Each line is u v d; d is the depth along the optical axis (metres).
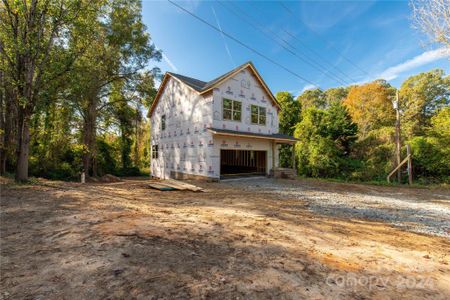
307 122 22.45
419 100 26.16
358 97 30.39
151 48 18.78
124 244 3.42
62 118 16.73
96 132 19.48
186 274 2.64
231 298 2.21
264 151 16.72
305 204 7.48
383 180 16.95
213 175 13.35
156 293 2.24
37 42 9.47
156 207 6.24
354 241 4.10
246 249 3.46
